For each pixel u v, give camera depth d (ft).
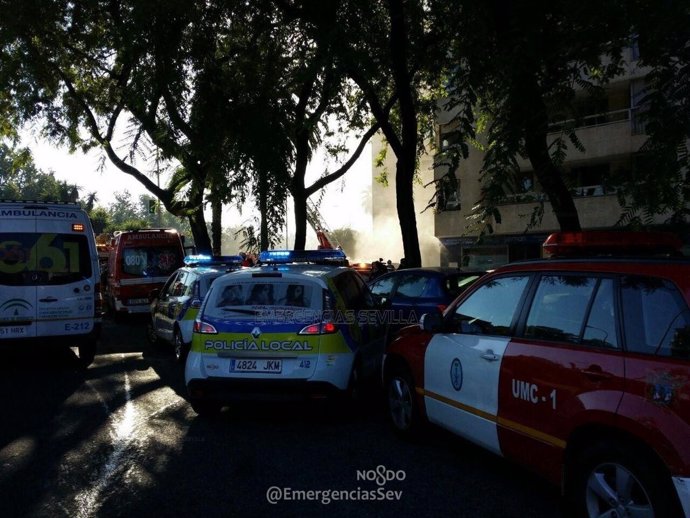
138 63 30.66
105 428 19.47
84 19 35.42
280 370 19.01
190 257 38.32
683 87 13.78
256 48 34.63
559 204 20.13
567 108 18.95
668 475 9.31
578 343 11.65
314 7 30.22
